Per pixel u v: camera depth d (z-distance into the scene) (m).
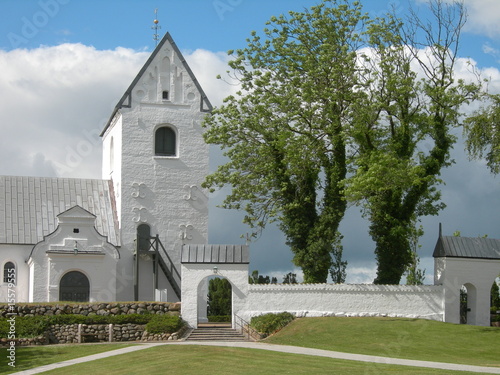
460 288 53.34
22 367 38.72
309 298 51.50
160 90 60.72
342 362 37.72
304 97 52.47
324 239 54.06
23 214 58.66
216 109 54.97
